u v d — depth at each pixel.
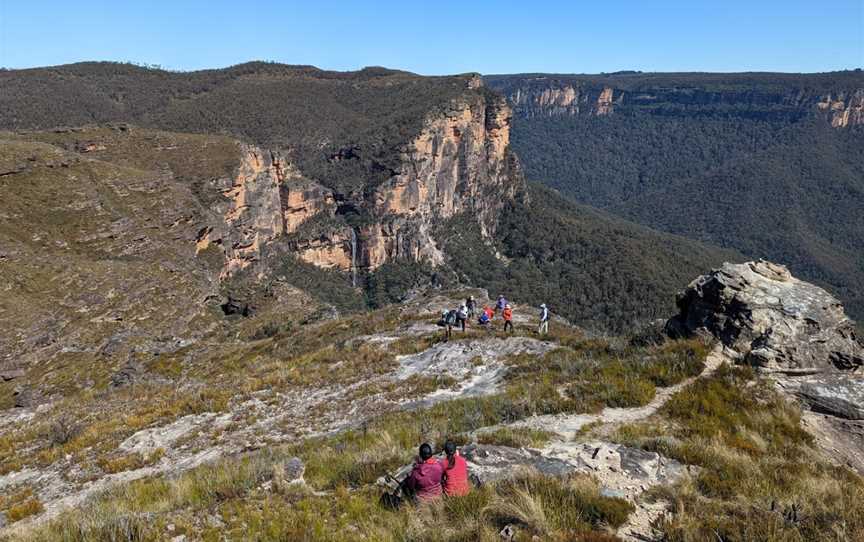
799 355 15.07
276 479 10.51
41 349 43.69
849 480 10.59
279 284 72.69
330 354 26.98
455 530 7.79
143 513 9.59
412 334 29.03
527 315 33.91
